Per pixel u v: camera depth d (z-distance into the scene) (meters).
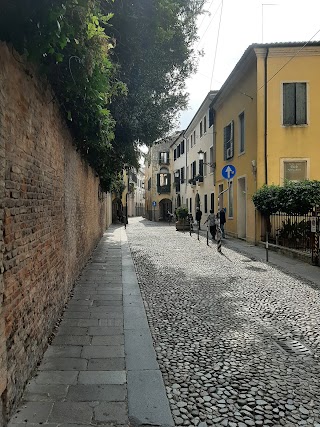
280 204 14.14
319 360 4.50
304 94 16.95
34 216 4.25
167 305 6.96
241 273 10.27
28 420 3.17
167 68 12.80
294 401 3.56
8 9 2.92
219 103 23.89
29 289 3.94
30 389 3.70
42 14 3.01
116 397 3.58
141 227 35.31
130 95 12.37
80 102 6.27
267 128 16.89
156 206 53.03
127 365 4.32
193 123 34.16
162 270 10.80
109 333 5.40
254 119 17.36
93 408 3.38
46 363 4.34
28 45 3.41
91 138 7.99
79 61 4.48
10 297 3.25
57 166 5.98
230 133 21.75
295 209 13.52
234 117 20.78
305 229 13.12
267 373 4.15
